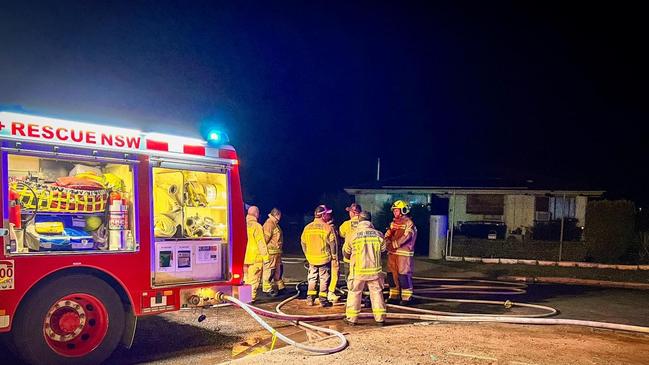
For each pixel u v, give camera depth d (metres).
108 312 5.51
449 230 20.20
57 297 5.18
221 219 6.73
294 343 5.84
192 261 6.34
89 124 5.52
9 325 4.86
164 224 6.21
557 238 20.52
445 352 5.92
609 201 16.30
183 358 5.89
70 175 5.49
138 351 6.14
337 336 6.45
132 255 5.76
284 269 14.33
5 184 4.91
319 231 9.02
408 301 9.31
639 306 9.73
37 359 5.04
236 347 6.40
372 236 7.68
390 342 6.31
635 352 6.22
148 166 5.95
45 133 5.18
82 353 5.34
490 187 20.59
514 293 10.93
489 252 18.02
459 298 10.18
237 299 6.53
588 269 14.81
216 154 6.63
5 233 4.88
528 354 5.95
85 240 5.48
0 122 4.91
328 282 9.23
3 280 4.84
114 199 5.71
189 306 6.26
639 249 17.38
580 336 7.06
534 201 21.09
